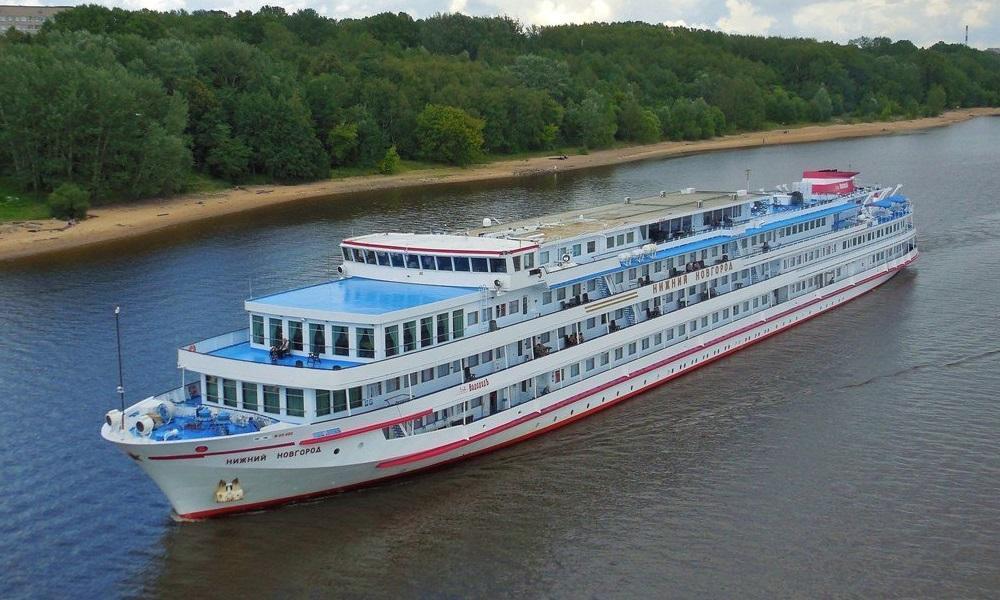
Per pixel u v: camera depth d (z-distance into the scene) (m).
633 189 167.50
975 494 47.84
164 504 48.34
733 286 72.31
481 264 53.69
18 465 52.78
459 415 52.06
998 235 112.62
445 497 48.78
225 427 45.88
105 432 44.75
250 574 42.09
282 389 46.69
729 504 47.62
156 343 74.31
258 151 172.38
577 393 57.91
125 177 140.38
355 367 46.06
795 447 54.12
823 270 81.38
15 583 41.56
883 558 42.38
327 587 41.12
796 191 89.06
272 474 45.50
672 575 41.53
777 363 69.12
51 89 135.50
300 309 48.47
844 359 69.38
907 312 81.25
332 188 173.00
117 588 41.22
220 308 84.88
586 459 53.25
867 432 55.88
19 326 79.94
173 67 171.25
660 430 57.22
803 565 42.00
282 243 117.88
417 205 152.62
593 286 61.28
